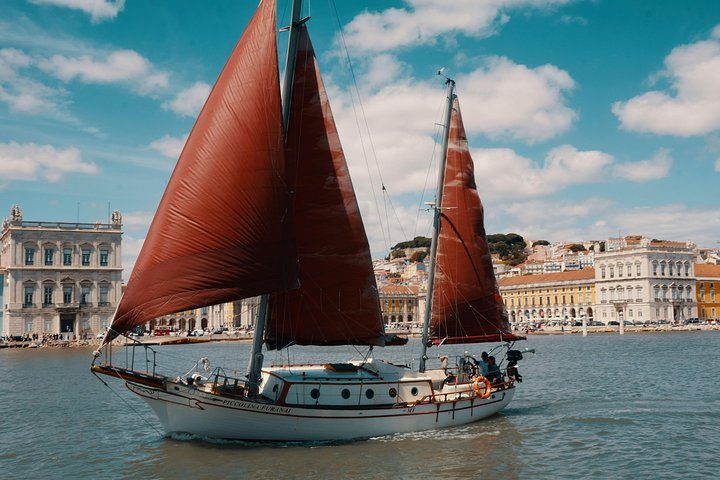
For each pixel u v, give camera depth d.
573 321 155.00
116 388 41.31
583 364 57.00
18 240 112.75
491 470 20.64
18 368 60.56
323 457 21.39
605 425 27.08
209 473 19.81
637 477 20.19
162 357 65.44
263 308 22.69
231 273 20.38
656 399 34.59
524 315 182.50
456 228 28.56
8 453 23.69
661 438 24.88
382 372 24.61
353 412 22.95
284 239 21.05
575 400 34.38
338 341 24.27
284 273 20.95
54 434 26.66
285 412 21.89
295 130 23.62
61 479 20.17
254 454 21.53
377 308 24.77
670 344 90.06
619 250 161.75
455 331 28.39
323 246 23.92
